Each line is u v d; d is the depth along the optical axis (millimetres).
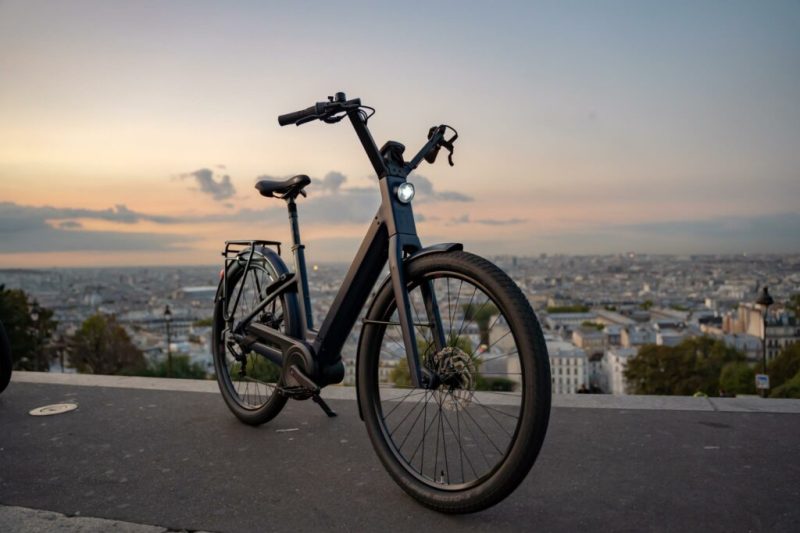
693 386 79250
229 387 3084
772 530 1747
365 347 2125
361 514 1908
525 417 1676
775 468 2225
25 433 2838
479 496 1777
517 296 1719
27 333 38531
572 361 100812
